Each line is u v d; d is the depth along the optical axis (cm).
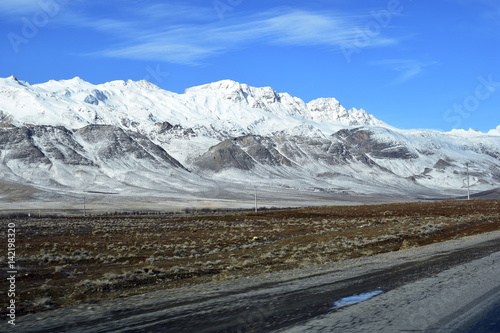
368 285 1573
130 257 3034
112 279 2045
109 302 1544
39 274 2267
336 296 1395
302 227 5900
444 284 1512
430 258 2312
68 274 2284
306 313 1180
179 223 7812
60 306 1525
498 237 3419
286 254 3052
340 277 1817
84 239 4612
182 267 2389
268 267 2333
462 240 3375
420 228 4478
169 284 1950
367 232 4591
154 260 2897
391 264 2172
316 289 1545
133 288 1872
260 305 1312
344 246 3375
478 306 1180
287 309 1239
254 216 9012
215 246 3844
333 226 5831
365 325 1034
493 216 6216
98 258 2950
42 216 11906
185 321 1157
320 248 3328
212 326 1090
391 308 1194
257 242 4169
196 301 1440
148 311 1320
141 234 5294
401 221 6094
